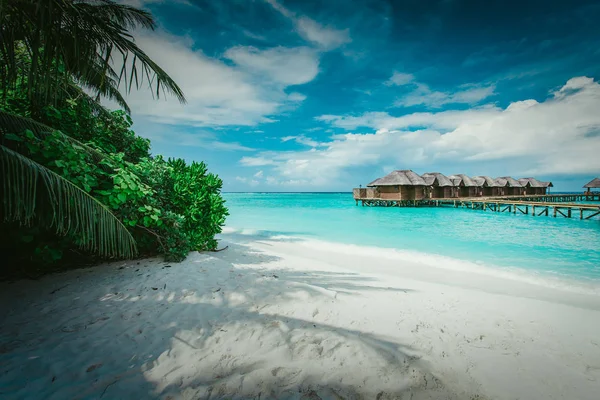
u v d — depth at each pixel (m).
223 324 3.36
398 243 12.12
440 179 40.03
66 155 3.96
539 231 16.03
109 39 3.72
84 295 4.05
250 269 6.01
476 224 19.28
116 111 6.80
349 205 48.03
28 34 3.41
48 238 4.77
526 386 2.52
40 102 4.90
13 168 3.08
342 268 6.99
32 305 3.71
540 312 4.16
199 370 2.52
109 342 2.90
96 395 2.18
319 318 3.64
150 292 4.21
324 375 2.50
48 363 2.54
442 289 5.29
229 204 53.53
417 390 2.37
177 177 6.76
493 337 3.38
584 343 3.29
